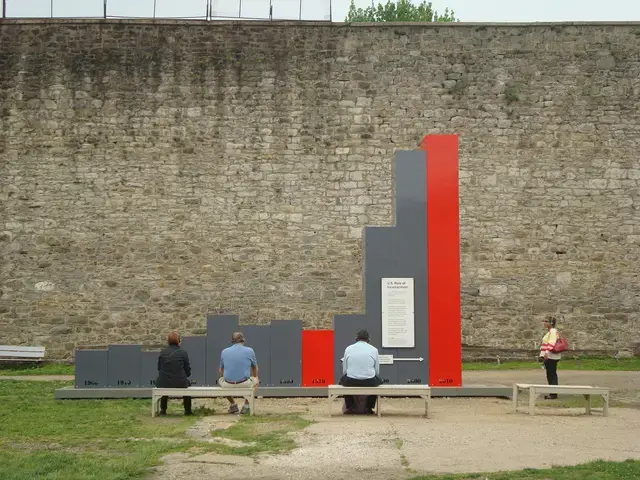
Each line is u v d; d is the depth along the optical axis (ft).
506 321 62.49
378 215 62.80
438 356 43.21
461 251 62.80
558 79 63.67
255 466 25.36
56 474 23.66
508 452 27.40
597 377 52.60
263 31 63.72
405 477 23.98
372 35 63.77
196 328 62.08
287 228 62.80
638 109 63.52
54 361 61.77
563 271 62.80
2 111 63.26
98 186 62.85
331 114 63.31
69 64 63.41
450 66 63.67
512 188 63.16
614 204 63.16
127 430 31.96
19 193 63.00
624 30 63.98
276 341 43.80
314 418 35.37
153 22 63.57
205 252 62.64
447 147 44.01
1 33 63.72
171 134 63.10
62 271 62.49
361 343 37.14
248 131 63.16
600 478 23.65
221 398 43.96
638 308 62.69
